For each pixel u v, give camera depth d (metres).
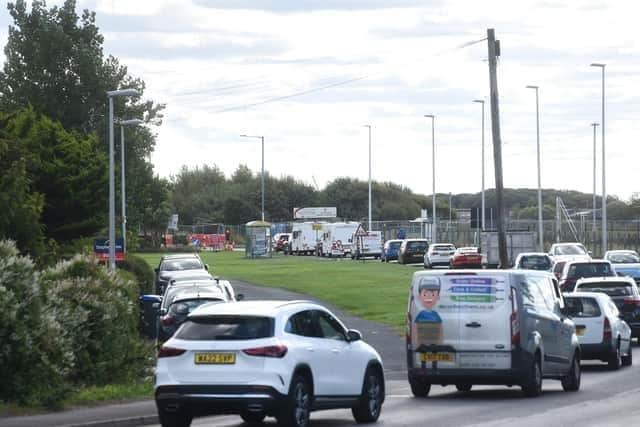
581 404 64.75
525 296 68.31
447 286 67.94
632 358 99.38
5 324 58.78
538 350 68.38
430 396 71.44
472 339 67.19
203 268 165.62
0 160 95.88
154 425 57.06
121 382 71.19
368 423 56.94
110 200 122.56
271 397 49.84
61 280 71.06
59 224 127.31
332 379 54.06
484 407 63.62
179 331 51.97
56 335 62.53
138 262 150.12
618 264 169.50
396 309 146.25
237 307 52.53
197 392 50.41
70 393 62.28
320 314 55.34
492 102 132.88
